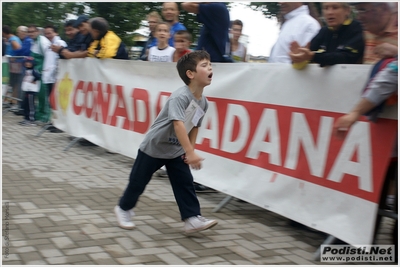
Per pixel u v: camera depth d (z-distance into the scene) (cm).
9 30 1124
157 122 350
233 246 340
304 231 381
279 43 434
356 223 318
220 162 443
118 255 311
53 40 881
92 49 666
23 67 1014
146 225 378
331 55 334
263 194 394
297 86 366
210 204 455
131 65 586
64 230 355
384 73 289
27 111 940
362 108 296
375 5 291
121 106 606
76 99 709
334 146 338
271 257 321
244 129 418
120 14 1233
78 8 1331
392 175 329
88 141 733
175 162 357
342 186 331
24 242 326
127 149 594
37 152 669
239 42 664
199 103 348
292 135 371
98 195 459
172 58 587
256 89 405
